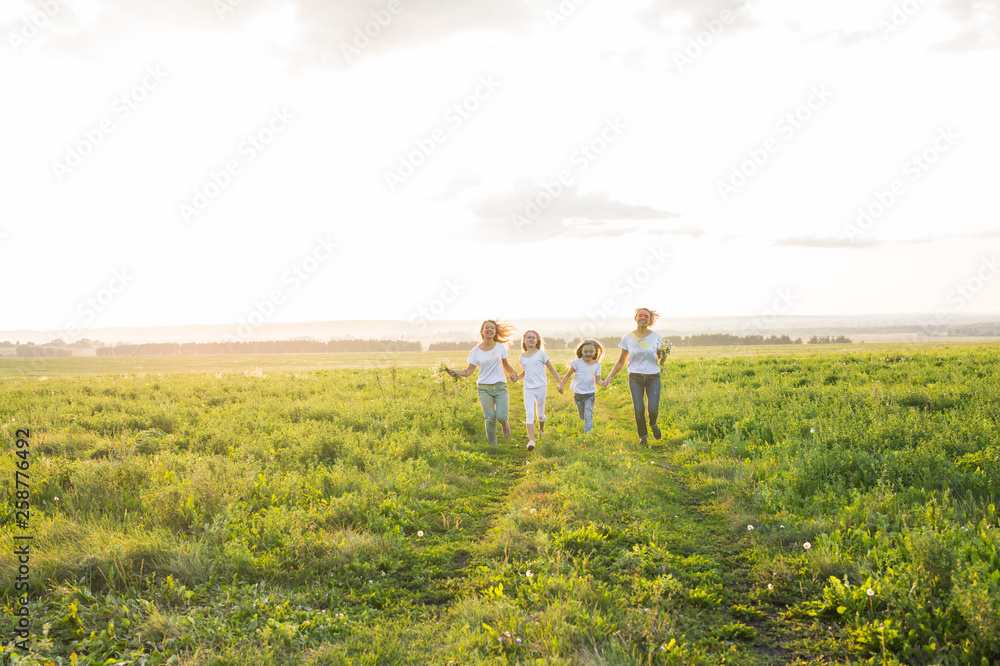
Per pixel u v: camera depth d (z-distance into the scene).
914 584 3.87
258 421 11.34
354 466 7.89
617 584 4.48
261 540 5.29
